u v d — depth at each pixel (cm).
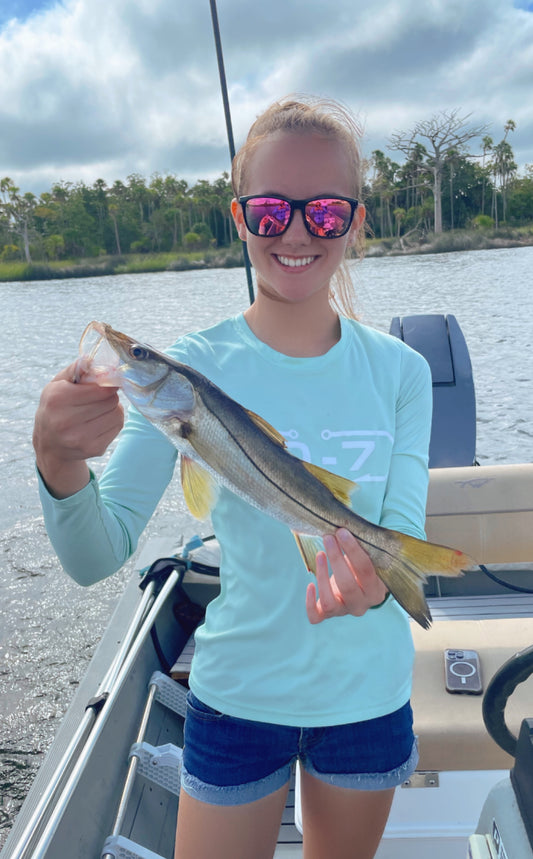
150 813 232
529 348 1473
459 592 357
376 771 142
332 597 124
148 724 259
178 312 2944
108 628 329
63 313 3234
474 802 194
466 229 8156
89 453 112
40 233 10300
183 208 10725
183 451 130
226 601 146
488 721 141
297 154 139
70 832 188
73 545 122
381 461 151
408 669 150
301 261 144
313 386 150
